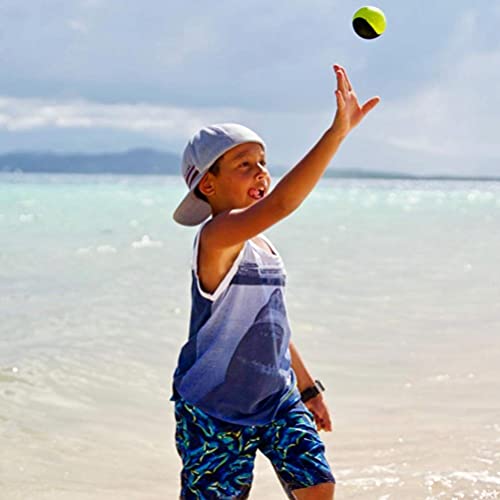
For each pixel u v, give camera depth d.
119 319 10.36
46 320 10.23
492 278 14.45
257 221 3.53
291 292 12.68
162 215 37.00
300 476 3.82
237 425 3.90
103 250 19.31
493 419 6.36
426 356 8.45
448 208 49.66
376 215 39.97
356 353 8.62
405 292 12.80
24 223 29.64
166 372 7.92
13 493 5.18
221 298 3.84
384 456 5.66
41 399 7.02
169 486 5.41
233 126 3.91
